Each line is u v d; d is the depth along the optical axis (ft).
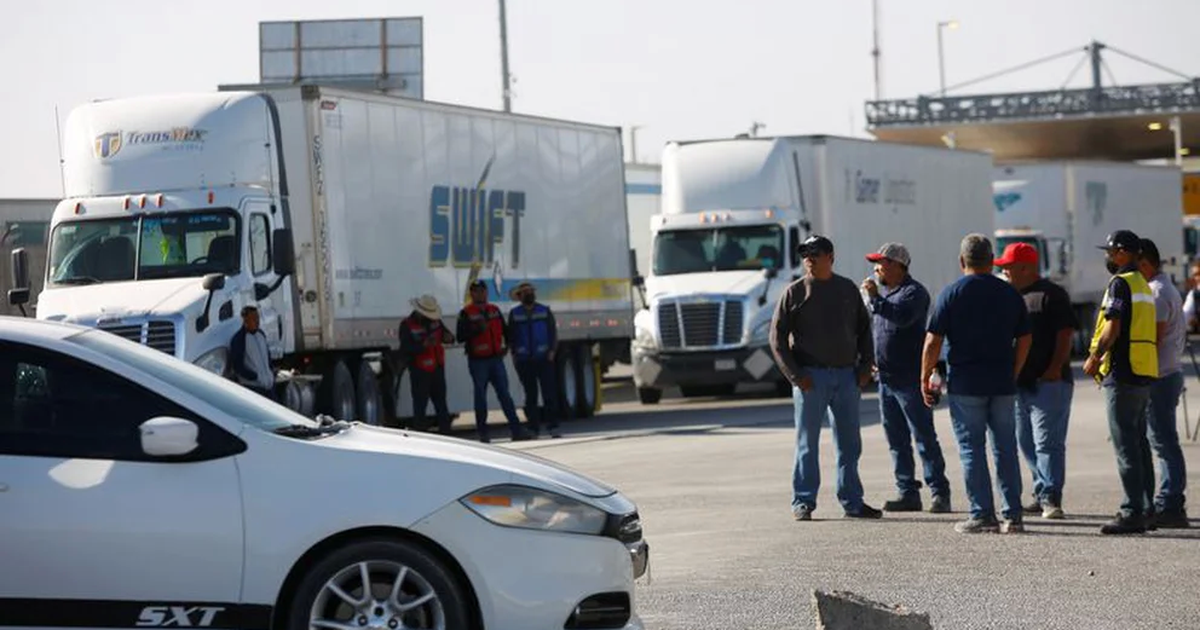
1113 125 569.64
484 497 57.16
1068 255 320.29
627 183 277.23
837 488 102.78
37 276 219.00
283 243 159.53
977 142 599.57
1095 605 73.15
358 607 56.65
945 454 140.97
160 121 159.84
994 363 93.71
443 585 56.70
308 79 407.03
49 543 55.93
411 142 186.80
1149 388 93.71
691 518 104.17
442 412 177.78
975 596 75.66
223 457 56.54
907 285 104.17
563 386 210.18
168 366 60.90
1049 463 99.81
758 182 229.86
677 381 228.84
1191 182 541.75
